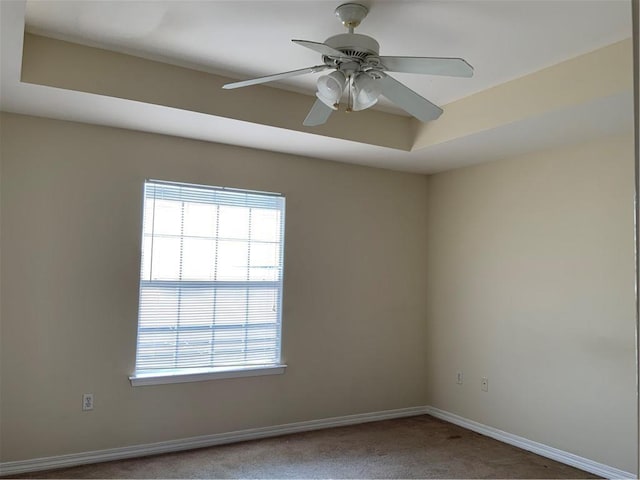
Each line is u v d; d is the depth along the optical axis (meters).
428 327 5.00
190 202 3.90
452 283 4.74
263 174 4.18
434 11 2.43
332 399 4.44
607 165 3.54
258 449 3.82
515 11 2.41
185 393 3.81
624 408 3.36
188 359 3.86
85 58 2.93
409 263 4.93
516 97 3.26
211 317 3.96
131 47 2.94
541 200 3.97
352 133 3.86
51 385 3.37
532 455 3.83
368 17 2.49
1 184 3.27
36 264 3.35
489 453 3.84
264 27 2.65
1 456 3.23
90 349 3.49
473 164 4.55
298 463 3.56
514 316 4.13
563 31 2.60
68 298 3.44
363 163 4.59
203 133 3.72
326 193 4.48
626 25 2.54
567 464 3.65
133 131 3.68
